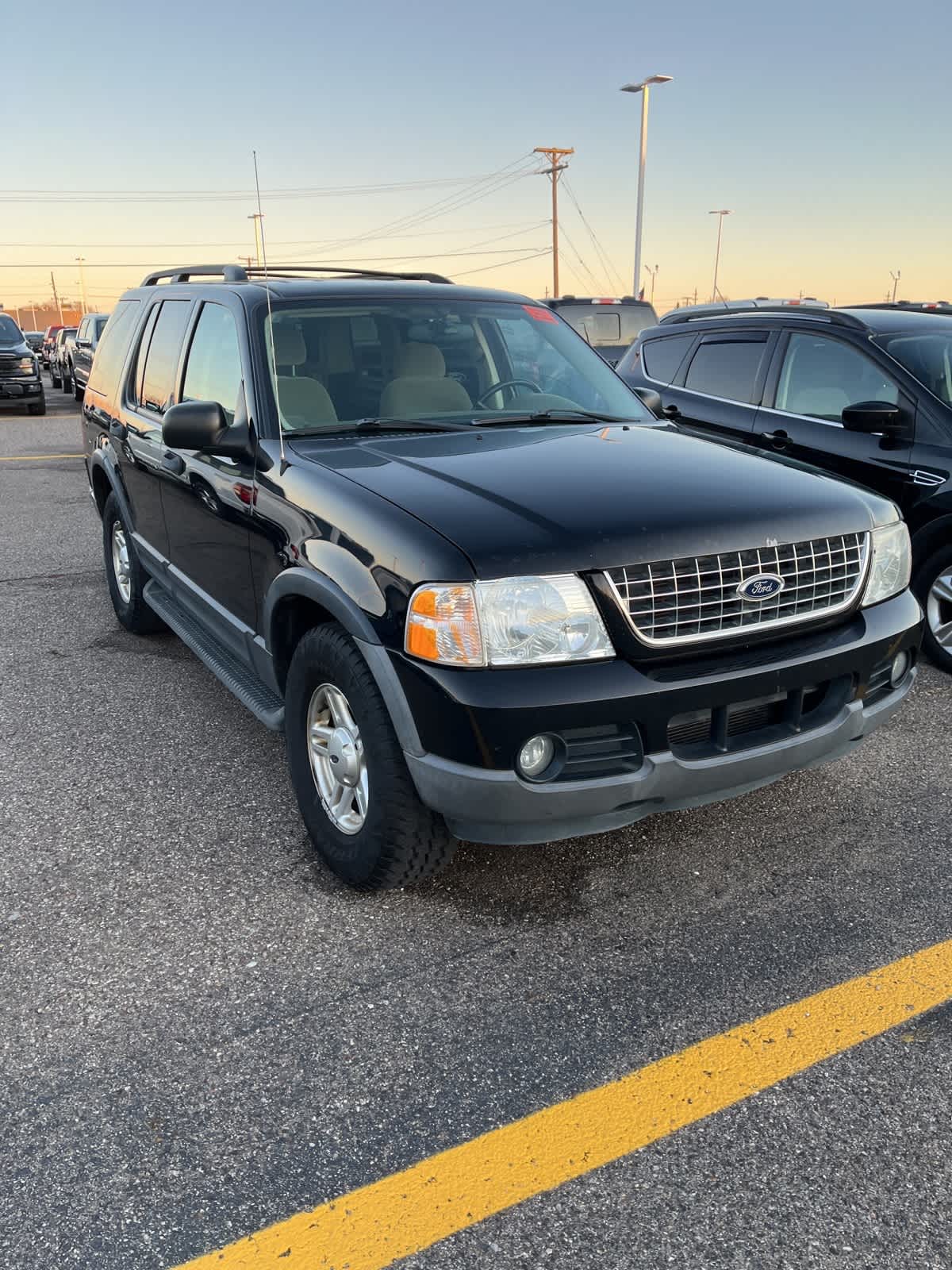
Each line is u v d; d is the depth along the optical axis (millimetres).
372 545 2645
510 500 2664
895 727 4203
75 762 3965
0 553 7711
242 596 3600
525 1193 1973
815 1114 2156
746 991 2562
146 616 5367
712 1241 1860
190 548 4164
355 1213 1933
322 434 3367
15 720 4391
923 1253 1832
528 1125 2143
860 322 5160
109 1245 1867
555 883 3080
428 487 2781
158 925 2875
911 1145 2072
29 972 2666
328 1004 2533
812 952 2721
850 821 3436
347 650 2752
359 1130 2135
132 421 4863
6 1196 1973
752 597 2637
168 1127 2139
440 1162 2047
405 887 3057
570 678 2438
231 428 3467
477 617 2414
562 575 2445
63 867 3191
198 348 4094
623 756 2527
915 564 4859
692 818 3477
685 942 2775
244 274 4148
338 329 3689
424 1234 1885
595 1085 2252
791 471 3123
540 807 2467
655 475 2896
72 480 11305
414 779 2588
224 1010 2510
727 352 5852
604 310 14688
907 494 4766
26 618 5969
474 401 3729
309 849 3303
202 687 4785
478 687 2408
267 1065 2320
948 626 4797
